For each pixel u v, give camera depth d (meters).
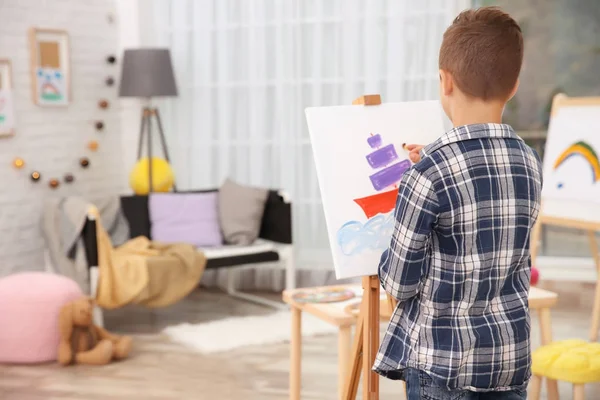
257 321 4.40
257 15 5.11
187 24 5.23
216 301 4.99
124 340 3.83
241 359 3.78
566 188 4.09
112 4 5.29
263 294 5.13
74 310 3.70
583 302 4.69
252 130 5.21
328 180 1.92
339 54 5.02
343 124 1.97
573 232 5.55
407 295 1.47
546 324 2.74
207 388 3.38
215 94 5.27
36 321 3.75
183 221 4.82
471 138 1.45
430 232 1.43
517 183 1.46
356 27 4.96
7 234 4.50
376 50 4.95
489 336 1.44
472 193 1.42
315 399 3.22
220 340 4.04
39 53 4.70
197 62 5.25
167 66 4.94
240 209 4.83
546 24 5.62
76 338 3.79
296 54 5.07
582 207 3.99
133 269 4.16
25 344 3.76
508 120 5.76
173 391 3.35
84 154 5.07
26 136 4.62
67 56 4.88
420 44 4.89
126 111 5.38
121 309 4.80
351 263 1.89
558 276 5.35
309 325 4.30
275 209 4.80
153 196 4.86
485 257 1.44
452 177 1.42
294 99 5.11
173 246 4.46
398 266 1.45
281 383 3.43
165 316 4.62
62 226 4.27
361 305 1.93
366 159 1.96
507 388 1.49
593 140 4.04
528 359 1.50
